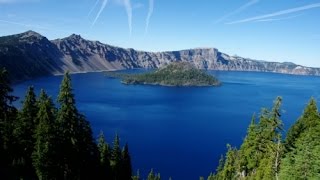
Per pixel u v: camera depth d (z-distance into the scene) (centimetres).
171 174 13212
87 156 5253
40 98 4975
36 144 4416
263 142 5575
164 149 16375
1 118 4528
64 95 4547
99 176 5800
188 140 18238
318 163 4350
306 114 5603
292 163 4762
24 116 4756
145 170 13500
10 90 4419
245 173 6303
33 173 4631
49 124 4372
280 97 5106
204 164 14512
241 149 6309
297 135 5512
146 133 19450
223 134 19862
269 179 5175
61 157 4503
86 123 5144
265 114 5322
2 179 4162
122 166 7788
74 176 4756
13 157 4666
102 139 7331
